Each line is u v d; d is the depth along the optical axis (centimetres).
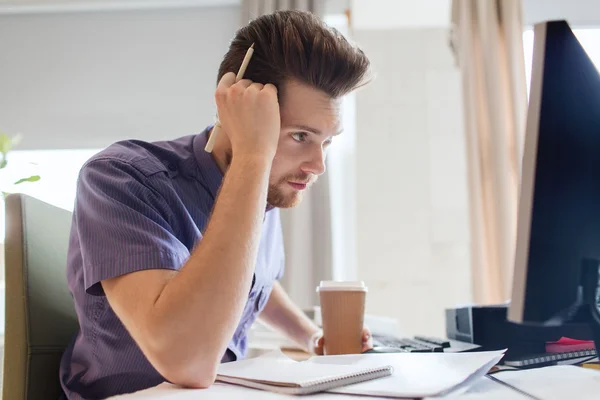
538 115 64
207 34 298
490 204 262
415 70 283
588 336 100
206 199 108
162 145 112
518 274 63
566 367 80
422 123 280
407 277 272
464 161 277
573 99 65
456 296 270
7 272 98
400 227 275
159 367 75
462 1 271
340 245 283
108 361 97
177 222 101
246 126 90
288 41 98
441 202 275
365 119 281
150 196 97
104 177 94
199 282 76
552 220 63
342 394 65
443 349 103
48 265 103
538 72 65
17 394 95
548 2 290
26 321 97
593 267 64
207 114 293
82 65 300
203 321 75
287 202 106
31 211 102
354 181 282
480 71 271
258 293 121
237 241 80
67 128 296
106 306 96
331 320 105
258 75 99
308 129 99
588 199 65
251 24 107
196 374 73
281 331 138
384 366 73
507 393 63
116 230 86
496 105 261
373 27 287
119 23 302
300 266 262
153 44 300
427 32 286
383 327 166
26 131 296
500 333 104
